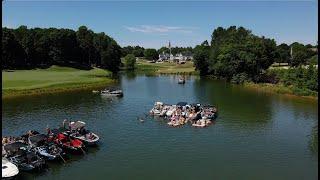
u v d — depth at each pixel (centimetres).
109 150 6725
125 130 8150
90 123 8762
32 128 8194
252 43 18275
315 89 13200
